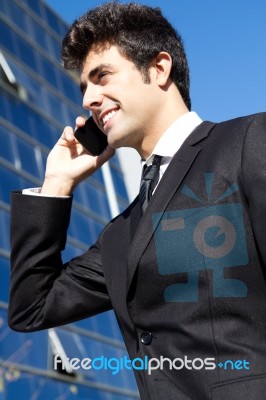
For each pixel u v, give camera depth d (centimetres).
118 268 195
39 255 222
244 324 163
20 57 1930
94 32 208
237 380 157
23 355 1233
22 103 1794
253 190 167
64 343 1357
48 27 2250
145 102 204
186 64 218
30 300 223
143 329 176
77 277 223
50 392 1245
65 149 246
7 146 1606
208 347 163
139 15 211
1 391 1145
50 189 233
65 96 2105
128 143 207
